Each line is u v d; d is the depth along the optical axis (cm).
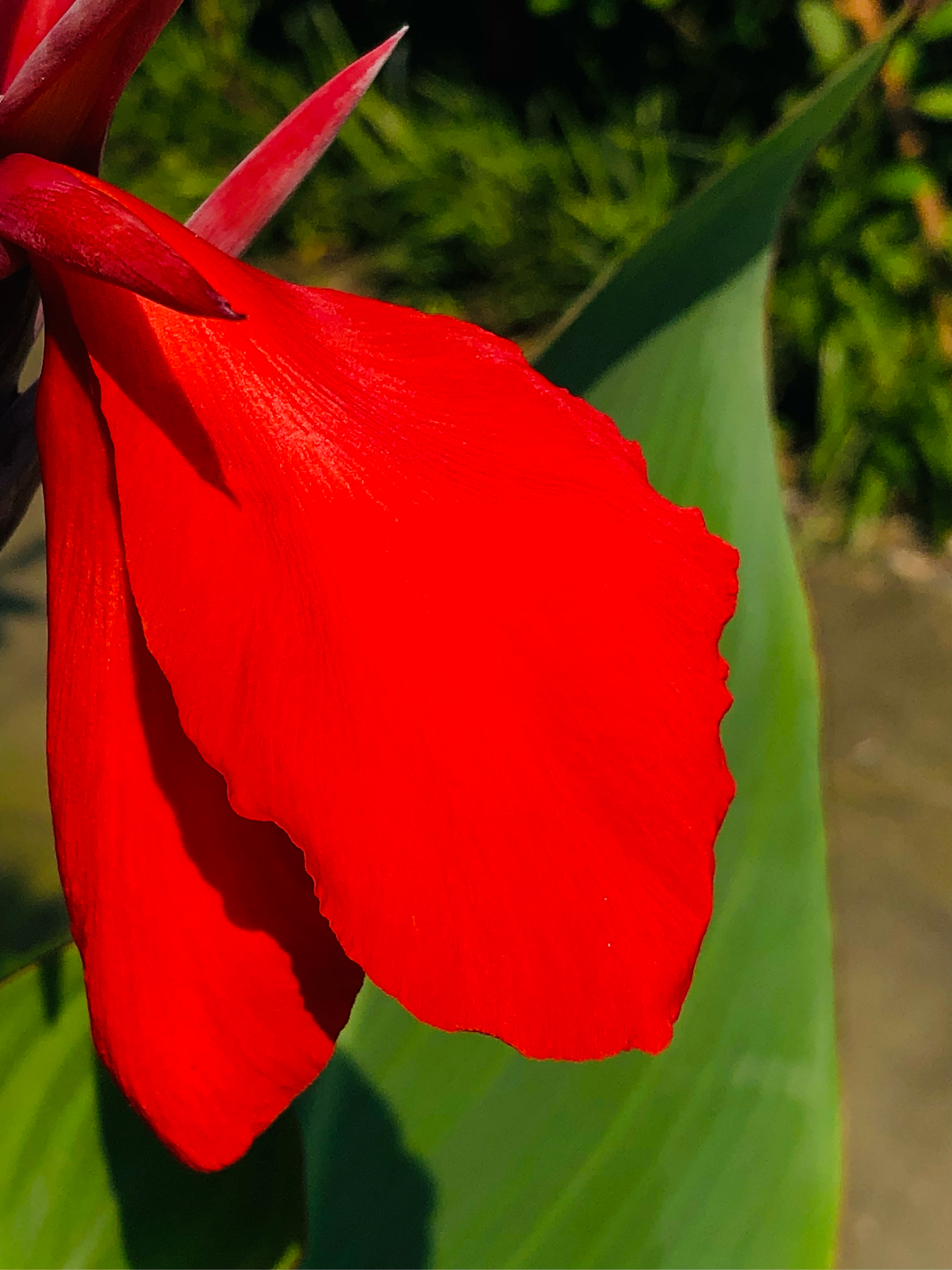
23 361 24
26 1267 27
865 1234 72
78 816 22
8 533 25
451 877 22
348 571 22
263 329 23
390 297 159
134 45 23
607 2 150
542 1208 32
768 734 35
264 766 22
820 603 119
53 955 28
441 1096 34
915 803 99
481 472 23
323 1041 23
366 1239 32
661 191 146
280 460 23
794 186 34
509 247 152
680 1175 32
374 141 163
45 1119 28
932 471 128
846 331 133
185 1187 28
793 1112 32
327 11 177
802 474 137
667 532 23
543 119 165
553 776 22
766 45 149
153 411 23
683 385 36
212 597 22
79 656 23
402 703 22
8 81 24
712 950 34
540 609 22
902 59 121
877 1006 84
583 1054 21
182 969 22
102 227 22
